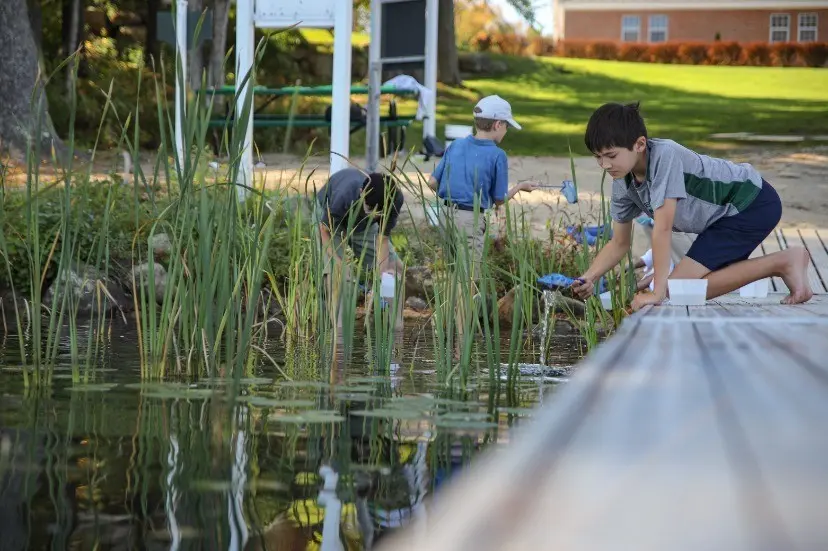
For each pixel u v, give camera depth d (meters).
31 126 3.67
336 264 5.04
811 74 37.78
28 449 2.27
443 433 2.61
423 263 7.82
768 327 2.86
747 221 4.59
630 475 0.99
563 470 1.01
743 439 1.17
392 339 4.14
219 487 1.93
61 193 3.76
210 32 10.86
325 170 13.77
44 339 4.96
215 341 4.02
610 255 4.63
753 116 27.98
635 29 43.41
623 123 4.26
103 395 3.18
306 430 2.60
